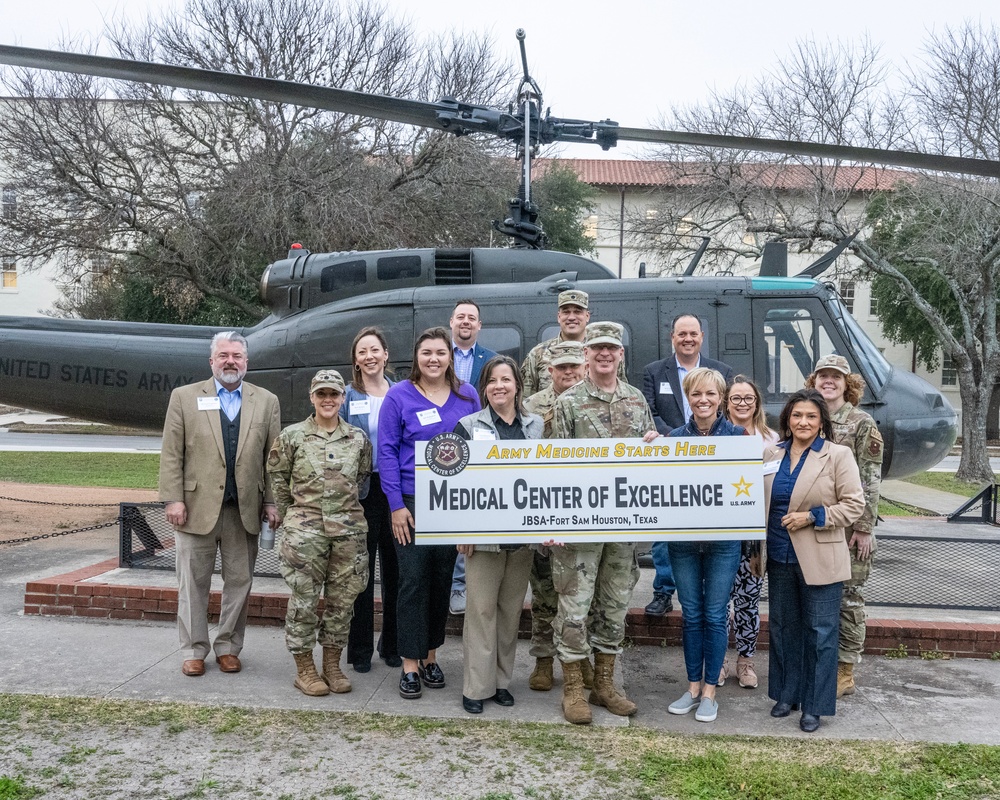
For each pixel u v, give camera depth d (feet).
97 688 15.05
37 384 28.86
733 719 14.55
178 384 28.19
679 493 14.26
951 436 24.57
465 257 25.89
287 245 69.46
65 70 18.47
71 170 69.67
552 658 15.75
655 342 23.57
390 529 16.52
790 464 14.47
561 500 14.26
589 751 12.97
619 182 127.65
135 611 19.13
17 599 20.80
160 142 70.13
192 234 69.92
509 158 80.07
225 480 15.78
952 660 17.79
